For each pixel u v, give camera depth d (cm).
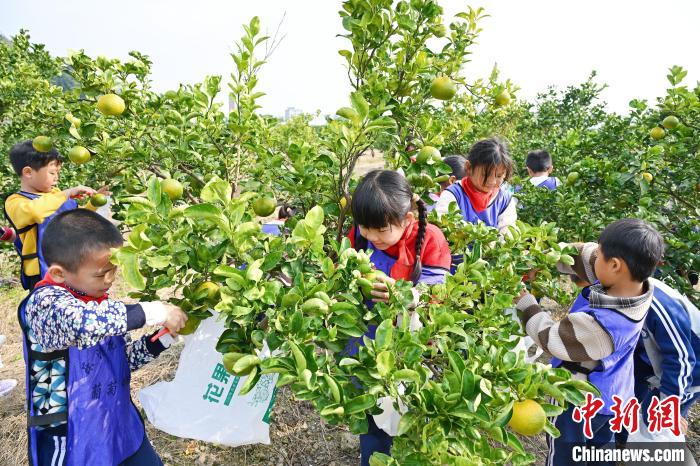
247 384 119
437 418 111
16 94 582
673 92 333
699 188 319
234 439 189
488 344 145
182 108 257
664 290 197
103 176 264
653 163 321
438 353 153
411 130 223
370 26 188
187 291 155
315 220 135
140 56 262
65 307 138
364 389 123
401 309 136
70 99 244
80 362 154
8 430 278
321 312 126
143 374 329
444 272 177
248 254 146
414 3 191
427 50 201
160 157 247
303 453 269
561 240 327
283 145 269
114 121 242
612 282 175
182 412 186
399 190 154
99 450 158
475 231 205
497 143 228
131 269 123
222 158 268
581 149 418
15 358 384
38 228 262
